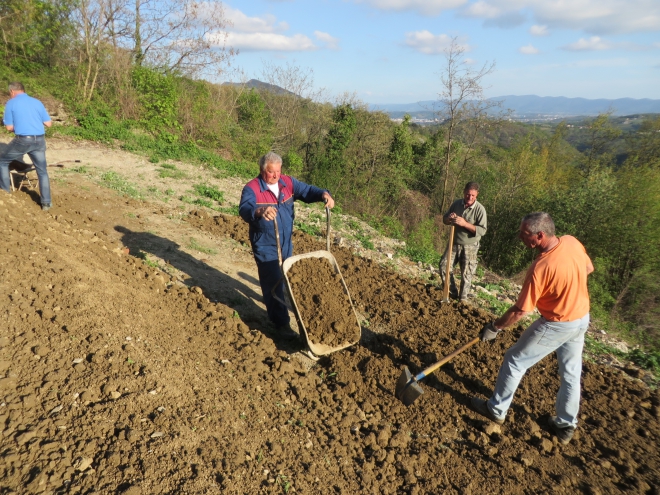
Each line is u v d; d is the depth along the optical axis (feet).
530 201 72.64
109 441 9.21
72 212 26.55
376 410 13.70
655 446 13.48
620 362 20.03
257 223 16.39
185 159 48.32
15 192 26.37
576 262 11.60
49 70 59.67
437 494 10.74
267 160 15.92
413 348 17.48
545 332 12.13
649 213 53.21
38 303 12.65
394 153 94.73
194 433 10.14
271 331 18.01
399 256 32.30
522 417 13.97
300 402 13.33
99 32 58.13
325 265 17.08
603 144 101.60
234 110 78.48
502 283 31.19
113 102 56.95
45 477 8.09
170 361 12.51
